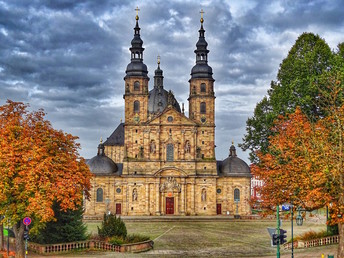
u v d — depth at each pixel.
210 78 138.88
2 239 65.81
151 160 133.88
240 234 91.81
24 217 54.81
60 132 60.91
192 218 123.12
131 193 133.12
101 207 132.88
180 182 133.75
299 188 48.94
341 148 46.34
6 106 59.75
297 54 82.19
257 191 55.75
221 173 137.00
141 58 138.12
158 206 132.62
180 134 135.25
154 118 134.88
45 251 62.41
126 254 63.78
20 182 53.16
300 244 68.56
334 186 45.75
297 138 52.41
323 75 69.19
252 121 88.31
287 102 77.94
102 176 133.25
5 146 54.41
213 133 137.00
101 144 138.38
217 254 66.44
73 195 56.41
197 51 140.75
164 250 70.44
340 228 48.78
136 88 136.00
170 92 137.00
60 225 65.31
